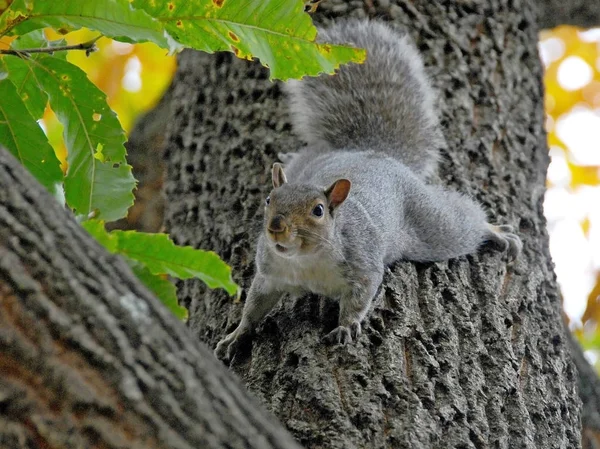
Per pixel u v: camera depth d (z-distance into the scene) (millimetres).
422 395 6949
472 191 10094
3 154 4516
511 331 8398
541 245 10078
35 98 6438
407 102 11016
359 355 7203
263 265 8219
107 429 3986
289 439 4410
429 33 11336
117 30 5570
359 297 8016
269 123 10617
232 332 8312
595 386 11852
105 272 4379
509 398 7496
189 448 4031
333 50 6148
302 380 6926
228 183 10086
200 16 5949
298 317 8016
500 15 11828
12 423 3980
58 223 4414
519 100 11359
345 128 10977
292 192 8133
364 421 6523
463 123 10680
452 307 8258
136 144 15148
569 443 7832
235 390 4406
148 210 14531
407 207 9531
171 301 5574
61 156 14812
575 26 14656
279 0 5914
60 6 5484
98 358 4098
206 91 11438
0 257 4156
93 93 6250
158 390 4125
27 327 4082
